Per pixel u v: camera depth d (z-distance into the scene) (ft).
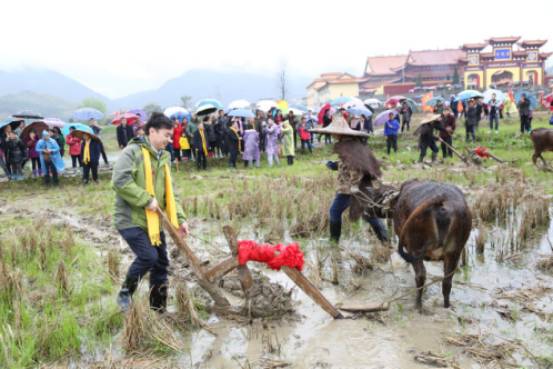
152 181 15.20
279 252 15.96
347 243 24.79
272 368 13.37
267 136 57.77
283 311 16.58
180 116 72.18
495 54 250.98
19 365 12.96
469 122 64.18
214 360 13.84
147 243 15.24
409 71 265.54
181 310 16.20
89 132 49.88
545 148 42.68
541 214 26.43
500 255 21.07
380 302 17.52
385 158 56.75
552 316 15.75
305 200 30.78
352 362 13.61
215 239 26.04
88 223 31.12
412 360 13.61
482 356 13.50
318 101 309.22
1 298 17.12
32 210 36.65
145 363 13.41
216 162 61.98
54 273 20.40
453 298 17.53
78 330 15.05
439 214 15.10
